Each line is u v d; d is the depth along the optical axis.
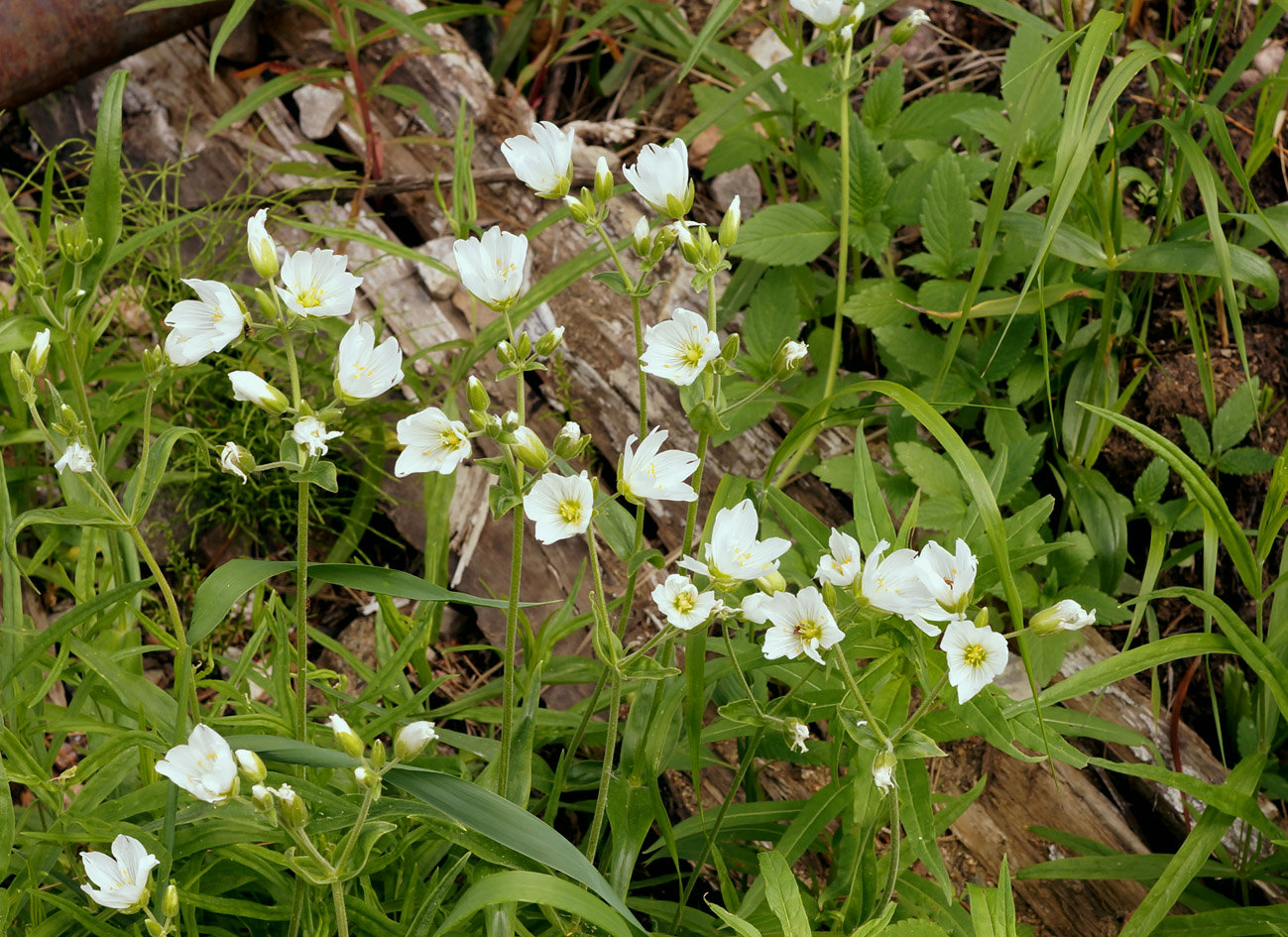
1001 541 0.92
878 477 1.23
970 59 1.59
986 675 0.88
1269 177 1.40
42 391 1.19
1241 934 1.00
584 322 1.37
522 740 0.95
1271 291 1.12
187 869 0.97
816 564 1.02
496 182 1.48
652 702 1.01
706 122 1.27
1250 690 1.20
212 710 1.03
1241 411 1.23
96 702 1.05
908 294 1.25
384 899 1.03
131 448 1.34
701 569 0.88
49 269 1.23
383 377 0.86
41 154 1.48
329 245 1.42
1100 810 1.15
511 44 1.59
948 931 1.01
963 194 1.23
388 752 1.06
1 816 0.93
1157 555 1.19
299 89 1.51
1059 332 1.23
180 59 1.49
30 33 1.27
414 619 1.13
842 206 1.22
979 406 1.22
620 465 0.88
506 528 1.29
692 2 1.69
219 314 0.88
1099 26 1.03
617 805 1.00
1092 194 1.22
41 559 1.07
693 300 1.39
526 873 0.86
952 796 1.08
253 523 1.33
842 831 1.05
